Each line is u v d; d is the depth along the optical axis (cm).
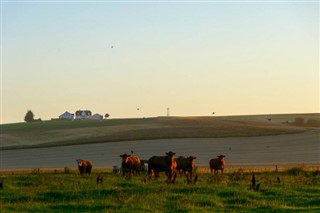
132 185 4019
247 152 12600
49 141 15050
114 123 18762
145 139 14612
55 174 5806
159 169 4844
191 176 4741
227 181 4403
